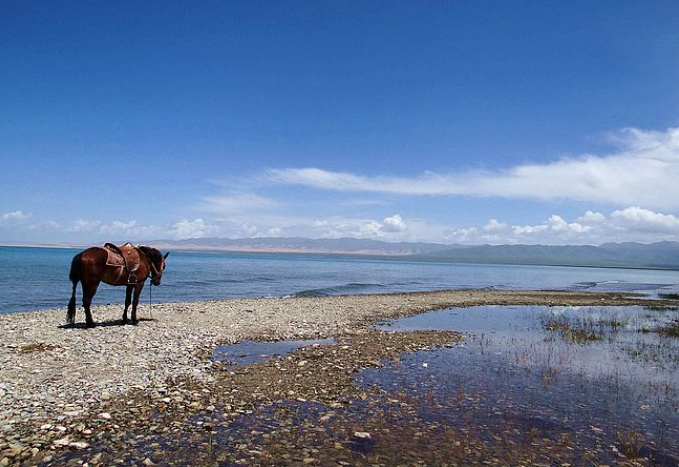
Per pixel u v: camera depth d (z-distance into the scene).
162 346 16.38
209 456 7.98
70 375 12.30
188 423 9.41
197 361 14.63
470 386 12.90
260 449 8.34
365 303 35.88
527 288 68.25
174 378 12.50
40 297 36.50
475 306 36.88
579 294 53.12
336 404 10.92
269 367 14.17
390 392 12.08
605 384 13.38
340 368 14.34
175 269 94.06
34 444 8.16
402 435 9.23
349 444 8.70
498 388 12.75
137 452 8.03
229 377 12.90
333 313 28.73
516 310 34.50
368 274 108.50
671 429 9.97
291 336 20.00
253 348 17.39
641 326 26.28
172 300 38.56
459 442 8.98
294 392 11.73
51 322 20.80
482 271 173.88
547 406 11.30
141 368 13.35
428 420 10.12
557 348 18.89
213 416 9.85
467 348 18.41
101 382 11.81
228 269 103.38
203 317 24.31
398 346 18.23
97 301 35.72
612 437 9.46
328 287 58.50
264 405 10.69
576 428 9.90
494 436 9.34
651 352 18.44
